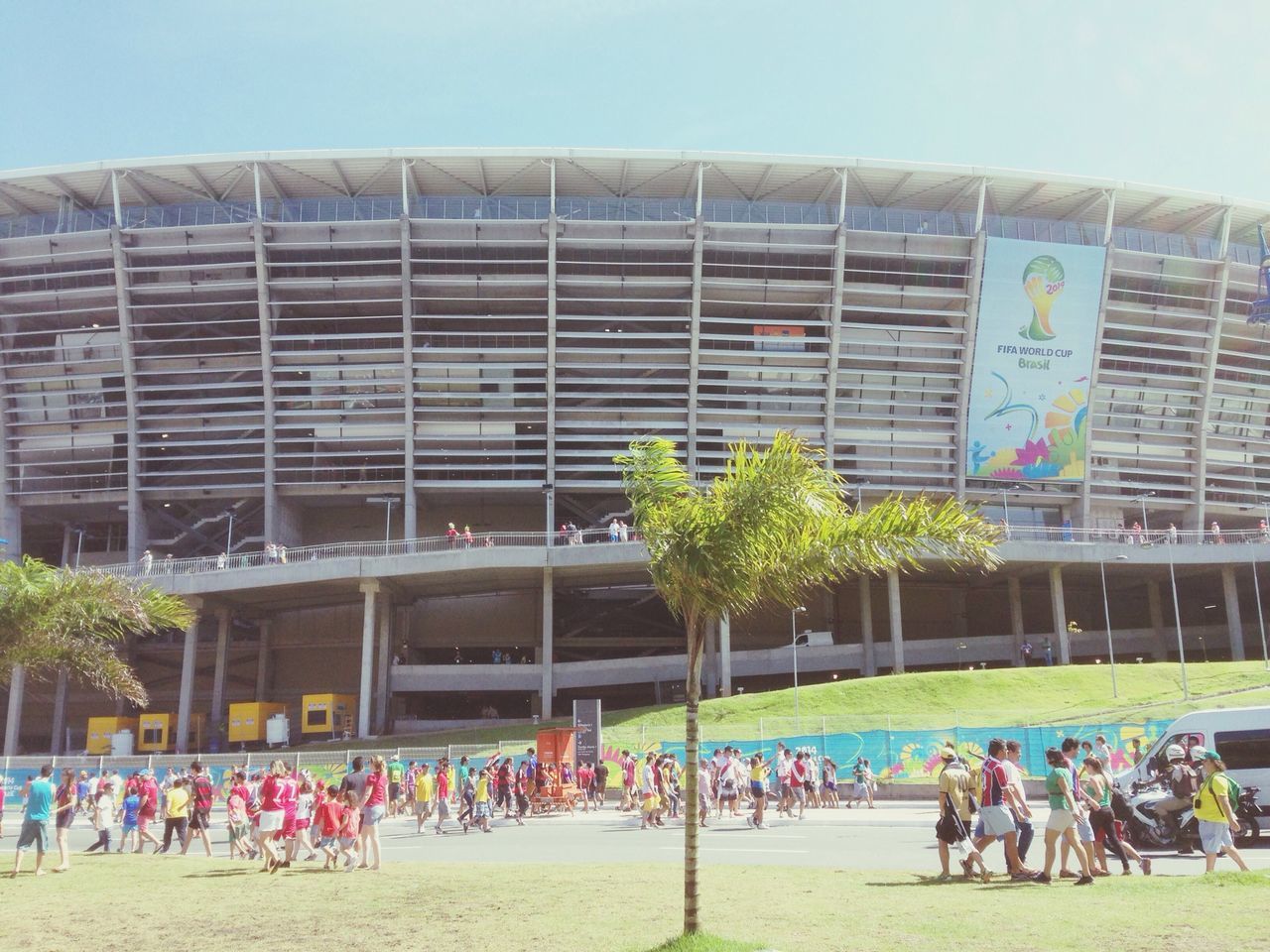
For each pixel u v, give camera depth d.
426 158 65.56
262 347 69.62
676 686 71.31
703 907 12.62
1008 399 72.44
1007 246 69.81
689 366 71.19
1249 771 19.94
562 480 73.19
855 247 69.75
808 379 72.38
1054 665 64.25
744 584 11.45
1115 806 19.73
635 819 30.06
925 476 72.69
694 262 68.62
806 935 10.55
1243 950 9.19
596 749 34.91
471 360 71.12
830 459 71.44
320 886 16.58
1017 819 14.49
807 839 22.91
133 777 25.45
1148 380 74.56
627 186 70.00
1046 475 73.06
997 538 11.98
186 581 62.09
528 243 67.38
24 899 15.97
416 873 17.84
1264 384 78.12
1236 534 69.44
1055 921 10.77
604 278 68.81
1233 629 68.38
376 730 65.12
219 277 69.88
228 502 77.31
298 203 68.44
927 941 9.99
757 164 67.19
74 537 82.12
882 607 80.56
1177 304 74.69
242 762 41.56
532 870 17.58
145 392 71.69
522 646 77.44
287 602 72.38
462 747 41.78
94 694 77.56
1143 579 74.81
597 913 12.62
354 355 70.56
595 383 70.81
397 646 75.62
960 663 70.94
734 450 11.88
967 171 68.44
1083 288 71.19
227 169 66.38
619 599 75.12
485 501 79.50
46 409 72.25
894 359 71.12
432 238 67.69
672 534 11.59
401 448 72.81
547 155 65.44
